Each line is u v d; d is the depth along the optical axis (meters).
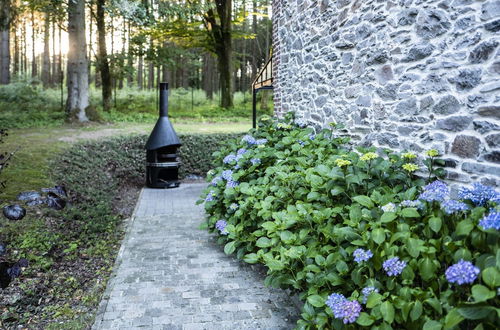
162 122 8.27
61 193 2.82
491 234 1.95
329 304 2.25
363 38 4.68
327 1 5.55
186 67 22.59
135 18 9.96
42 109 15.28
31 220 4.50
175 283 3.58
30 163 6.56
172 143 8.13
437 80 3.56
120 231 5.21
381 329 2.04
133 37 16.55
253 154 4.90
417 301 2.01
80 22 12.61
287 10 7.20
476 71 3.16
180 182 9.12
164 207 6.61
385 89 4.29
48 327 2.81
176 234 5.09
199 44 18.94
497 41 2.97
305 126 6.39
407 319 2.08
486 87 3.07
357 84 4.84
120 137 9.48
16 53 26.56
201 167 9.94
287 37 7.24
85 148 8.25
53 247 4.05
